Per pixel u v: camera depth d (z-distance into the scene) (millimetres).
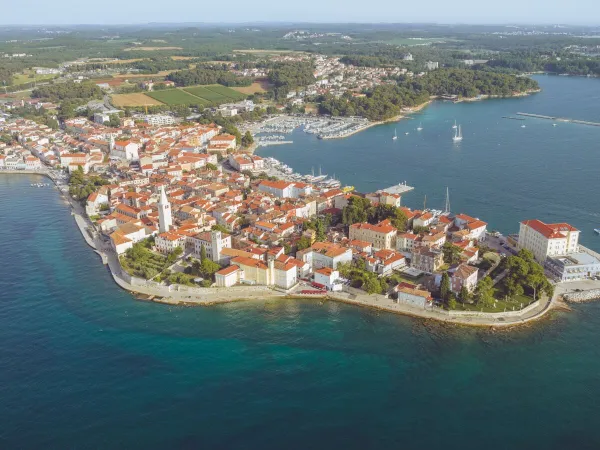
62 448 195875
